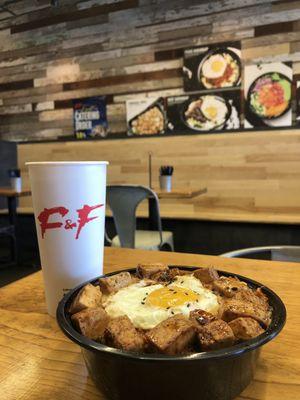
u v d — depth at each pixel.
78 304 0.51
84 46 4.00
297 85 3.20
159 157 3.71
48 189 0.67
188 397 0.42
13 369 0.53
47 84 4.23
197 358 0.37
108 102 3.95
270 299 0.54
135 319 0.50
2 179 4.22
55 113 4.22
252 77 3.33
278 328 0.44
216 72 3.46
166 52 3.65
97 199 0.71
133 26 3.77
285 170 3.25
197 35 3.51
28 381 0.50
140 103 3.80
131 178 3.85
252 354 0.44
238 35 3.36
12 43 4.35
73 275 0.70
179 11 3.57
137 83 3.80
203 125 3.54
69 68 4.10
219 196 3.52
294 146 3.20
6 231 3.55
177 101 3.64
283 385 0.48
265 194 3.34
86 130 4.07
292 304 0.73
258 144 3.33
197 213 3.58
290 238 3.07
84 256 0.70
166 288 0.59
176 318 0.45
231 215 3.40
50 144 4.20
